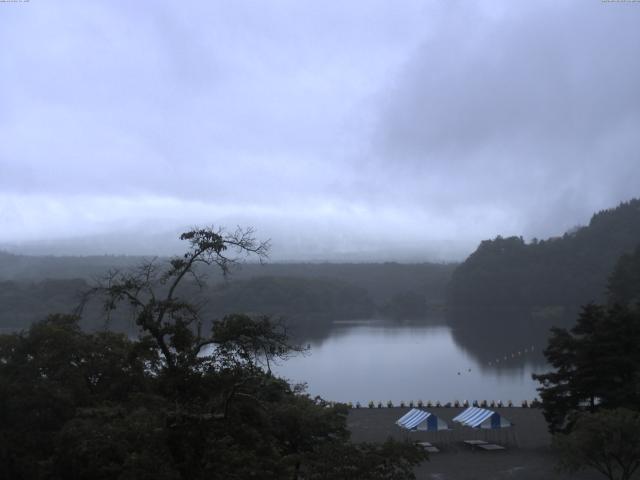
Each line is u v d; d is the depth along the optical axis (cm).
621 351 6375
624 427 4772
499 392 13512
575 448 4878
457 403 9500
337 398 12912
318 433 4262
